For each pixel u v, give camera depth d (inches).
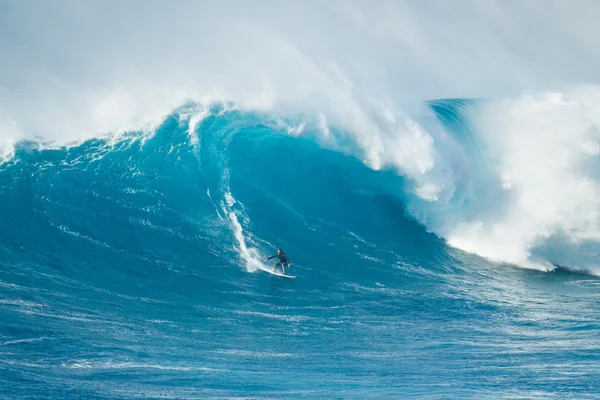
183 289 2962.6
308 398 1792.6
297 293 3051.2
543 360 2225.6
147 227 3385.8
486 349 2377.0
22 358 2005.4
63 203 3395.7
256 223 3595.0
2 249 3046.3
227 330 2541.8
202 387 1862.7
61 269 2960.1
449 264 3649.1
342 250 3580.2
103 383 1827.0
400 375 2059.5
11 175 3496.6
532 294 3277.6
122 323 2490.2
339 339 2492.6
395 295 3112.7
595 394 1840.6
